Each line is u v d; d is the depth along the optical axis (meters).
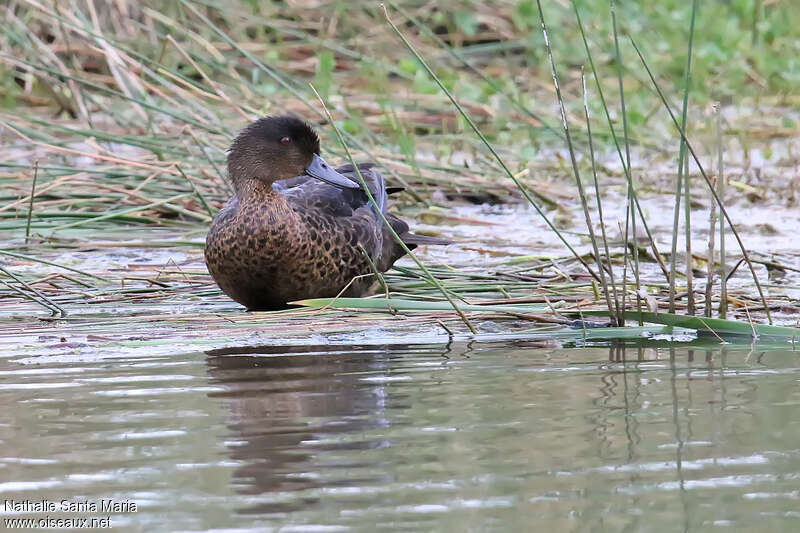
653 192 17.45
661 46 23.36
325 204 11.38
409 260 13.20
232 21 22.77
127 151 18.67
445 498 5.83
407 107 21.41
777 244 14.03
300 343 9.43
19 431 6.96
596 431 6.86
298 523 5.53
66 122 20.38
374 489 5.96
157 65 17.00
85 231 14.14
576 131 20.06
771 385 7.88
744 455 6.40
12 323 10.24
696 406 7.37
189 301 11.29
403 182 16.53
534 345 9.32
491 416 7.18
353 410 7.34
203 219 14.85
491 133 20.52
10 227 13.86
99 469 6.29
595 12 23.81
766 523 5.48
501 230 15.20
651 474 6.13
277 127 11.13
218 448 6.61
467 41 25.16
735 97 22.56
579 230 15.10
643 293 10.43
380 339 9.59
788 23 25.39
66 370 8.55
